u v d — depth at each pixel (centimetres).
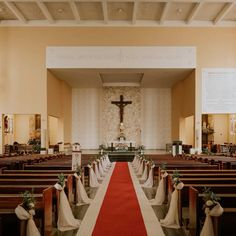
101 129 2347
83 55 1703
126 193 831
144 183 973
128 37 1705
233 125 2050
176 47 1703
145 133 2358
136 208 666
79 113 2366
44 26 1709
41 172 770
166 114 2364
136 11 1524
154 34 1705
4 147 1820
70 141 2305
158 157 1336
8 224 424
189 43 1705
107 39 1705
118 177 1131
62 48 1705
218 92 1709
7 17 1680
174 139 2233
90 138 2356
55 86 1912
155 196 768
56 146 1884
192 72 1762
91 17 1667
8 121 2103
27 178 680
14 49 1712
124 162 1691
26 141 2264
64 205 550
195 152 1645
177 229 534
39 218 477
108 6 1516
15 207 450
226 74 1705
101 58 1700
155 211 648
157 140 2356
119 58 1700
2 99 1719
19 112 1714
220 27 1709
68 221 546
